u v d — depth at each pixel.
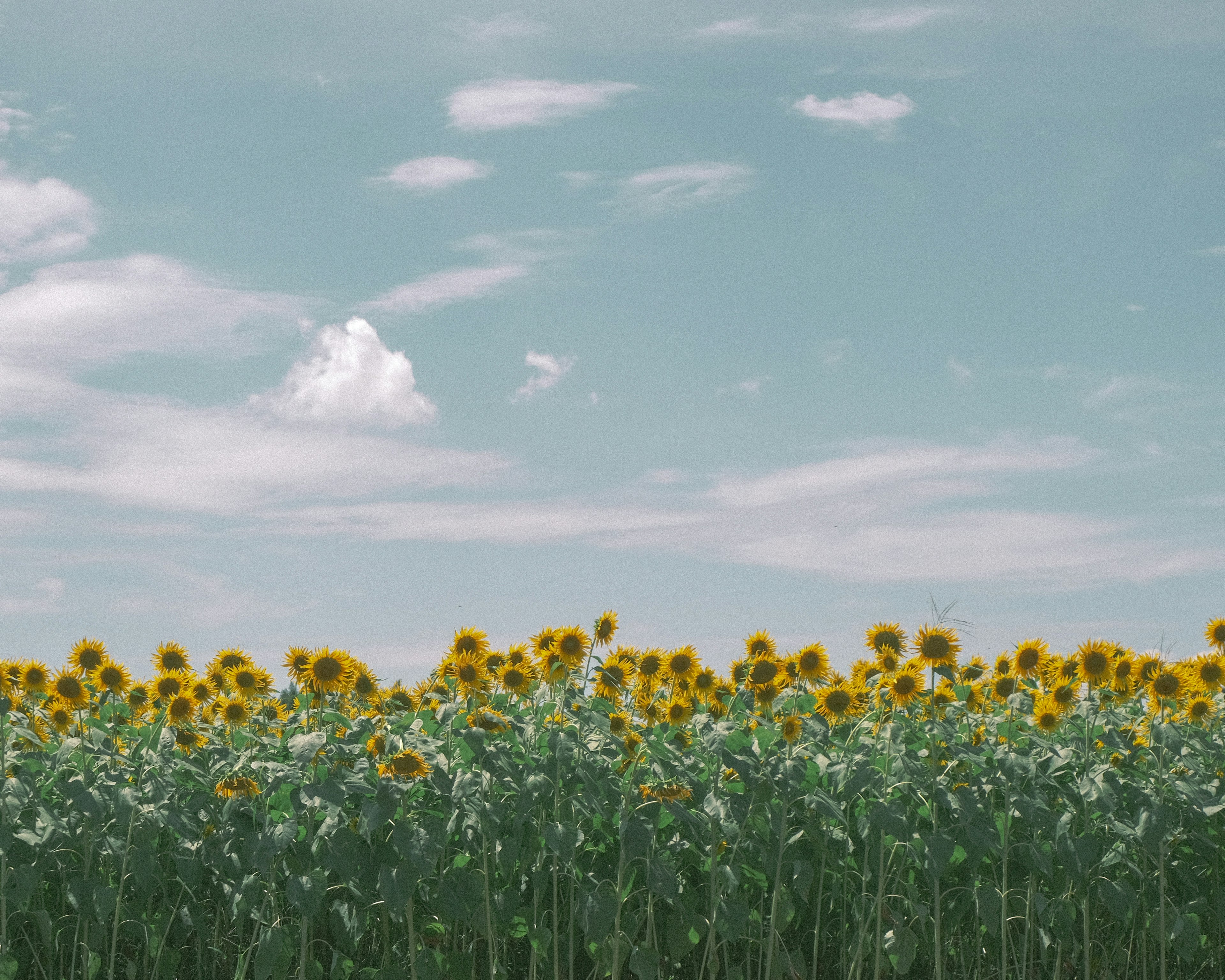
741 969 6.29
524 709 6.89
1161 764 6.63
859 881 6.72
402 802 5.80
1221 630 7.22
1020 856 6.41
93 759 6.27
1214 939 7.21
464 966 6.03
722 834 6.20
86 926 5.89
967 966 6.89
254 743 6.53
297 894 5.64
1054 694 6.96
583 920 5.81
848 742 6.62
